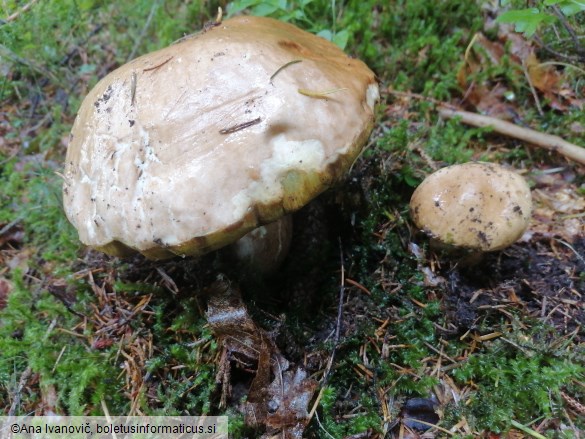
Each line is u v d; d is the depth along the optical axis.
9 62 0.31
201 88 0.15
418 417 0.17
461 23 0.31
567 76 0.28
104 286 0.22
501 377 0.17
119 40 0.34
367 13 0.31
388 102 0.30
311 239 0.22
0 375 0.19
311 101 0.15
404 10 0.31
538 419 0.17
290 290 0.21
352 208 0.23
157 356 0.19
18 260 0.25
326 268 0.22
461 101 0.29
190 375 0.18
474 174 0.19
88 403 0.18
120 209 0.15
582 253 0.22
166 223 0.14
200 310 0.20
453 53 0.30
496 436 0.16
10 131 0.32
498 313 0.20
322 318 0.20
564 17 0.26
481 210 0.19
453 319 0.20
